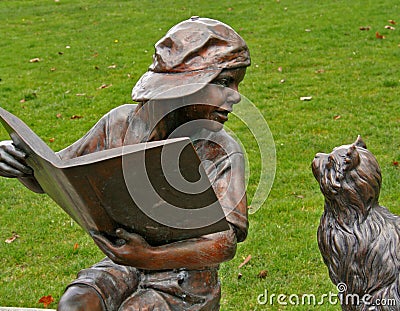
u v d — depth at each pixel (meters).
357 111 7.68
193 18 2.34
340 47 10.19
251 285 4.52
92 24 12.56
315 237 5.08
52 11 13.87
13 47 11.17
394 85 8.45
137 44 11.02
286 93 8.40
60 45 11.21
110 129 2.54
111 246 2.16
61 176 1.96
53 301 4.49
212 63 2.21
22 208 5.92
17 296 4.55
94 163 1.88
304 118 7.54
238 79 2.29
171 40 2.24
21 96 8.74
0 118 2.27
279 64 9.57
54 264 5.00
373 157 2.59
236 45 2.25
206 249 2.21
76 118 7.94
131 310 2.35
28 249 5.22
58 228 5.56
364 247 2.56
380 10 12.05
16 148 2.34
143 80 2.28
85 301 2.24
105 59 10.28
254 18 12.17
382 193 5.65
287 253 4.88
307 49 10.18
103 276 2.38
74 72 9.73
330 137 6.97
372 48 10.01
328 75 8.98
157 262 2.18
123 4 14.18
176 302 2.40
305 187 5.91
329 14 12.06
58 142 7.22
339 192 2.56
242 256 4.86
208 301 2.46
